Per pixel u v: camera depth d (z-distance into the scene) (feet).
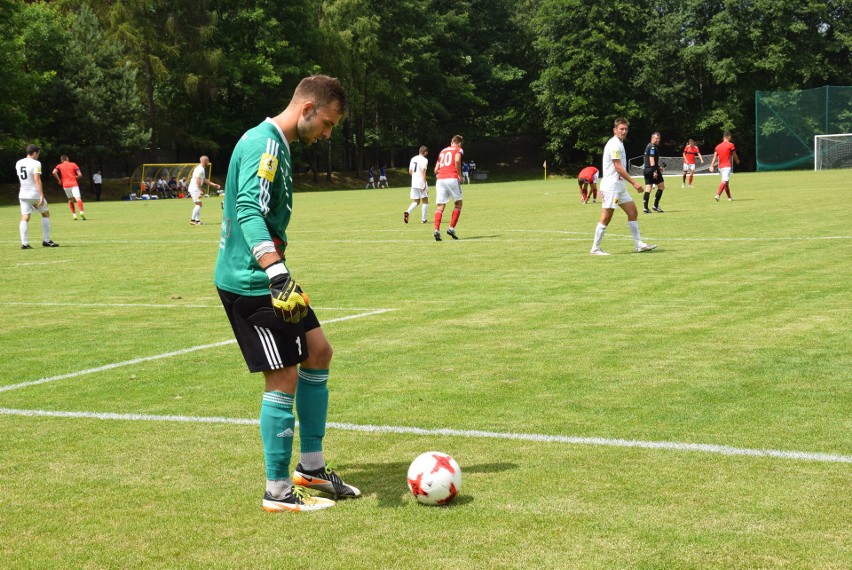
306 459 13.12
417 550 10.76
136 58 175.32
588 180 92.73
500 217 75.20
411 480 12.44
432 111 237.86
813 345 22.24
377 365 21.57
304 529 11.68
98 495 13.15
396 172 244.63
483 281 36.06
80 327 28.50
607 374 19.93
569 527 11.34
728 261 39.47
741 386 18.48
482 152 268.82
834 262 37.88
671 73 231.30
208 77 178.91
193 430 16.56
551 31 236.63
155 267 45.80
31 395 19.53
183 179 174.50
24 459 14.94
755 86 219.82
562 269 38.86
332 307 30.73
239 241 12.78
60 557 10.85
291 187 13.30
